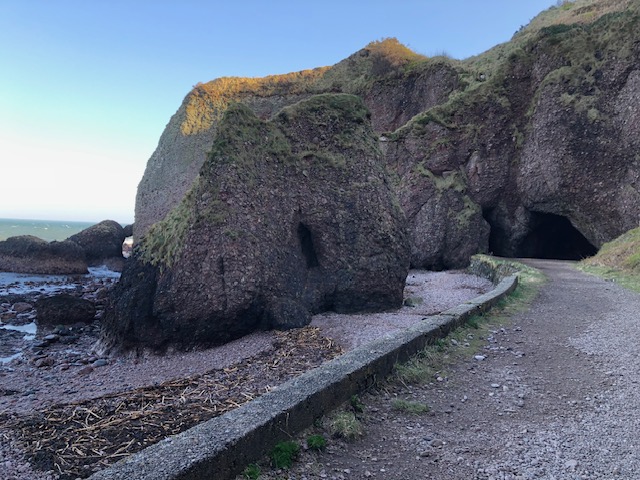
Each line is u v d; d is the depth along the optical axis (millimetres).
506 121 27047
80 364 10578
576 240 28359
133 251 12734
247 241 11227
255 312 11148
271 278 11461
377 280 13219
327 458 3604
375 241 13445
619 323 8453
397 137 29906
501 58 32562
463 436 4039
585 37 24250
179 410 6281
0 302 20703
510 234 27016
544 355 6617
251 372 8086
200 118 53125
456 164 27984
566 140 23297
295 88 51000
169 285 10797
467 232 26188
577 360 6344
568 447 3791
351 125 14844
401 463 3553
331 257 13039
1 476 4629
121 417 6137
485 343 7184
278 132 13602
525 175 25562
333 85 46625
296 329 11039
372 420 4340
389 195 14508
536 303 10555
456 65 35688
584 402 4812
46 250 33594
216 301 10609
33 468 4773
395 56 41906
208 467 2922
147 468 2768
